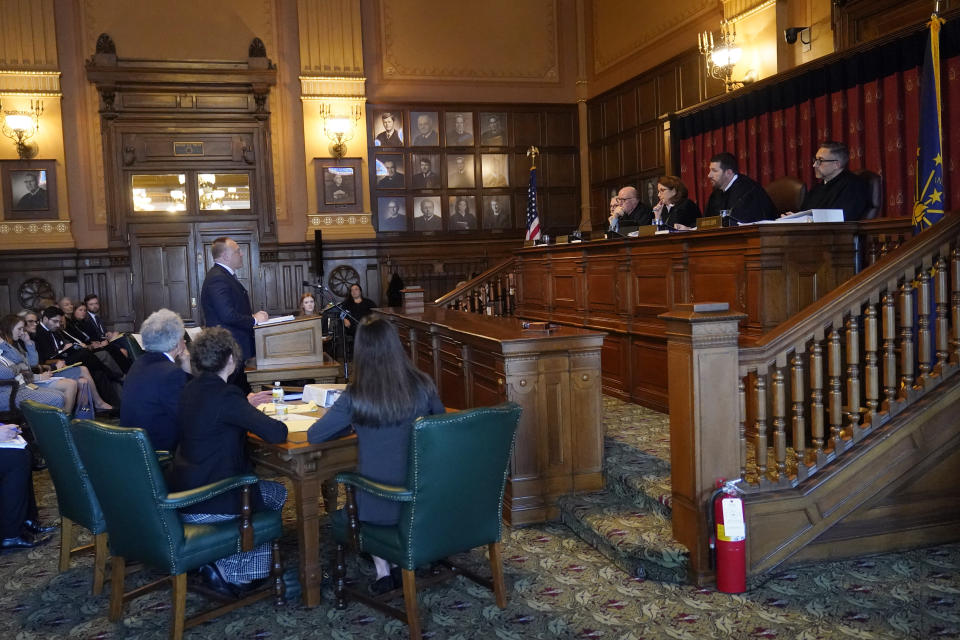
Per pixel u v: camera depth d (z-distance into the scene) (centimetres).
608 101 1287
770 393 463
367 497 336
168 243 1232
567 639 316
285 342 573
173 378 393
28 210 1176
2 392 611
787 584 358
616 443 485
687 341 360
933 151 436
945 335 392
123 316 1218
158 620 349
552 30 1359
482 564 396
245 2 1241
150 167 1216
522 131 1352
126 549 334
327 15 1258
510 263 867
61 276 1195
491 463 327
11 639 334
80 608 365
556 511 453
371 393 331
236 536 339
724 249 468
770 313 436
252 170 1255
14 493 455
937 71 441
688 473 364
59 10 1181
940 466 391
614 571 383
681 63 1075
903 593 342
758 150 866
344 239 1271
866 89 720
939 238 385
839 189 512
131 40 1202
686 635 314
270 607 359
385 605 334
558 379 451
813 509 374
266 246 1258
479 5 1334
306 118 1258
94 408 779
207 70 1212
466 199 1334
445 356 583
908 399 391
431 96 1322
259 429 346
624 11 1226
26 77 1166
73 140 1196
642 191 1194
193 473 343
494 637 320
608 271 614
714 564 361
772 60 891
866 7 763
